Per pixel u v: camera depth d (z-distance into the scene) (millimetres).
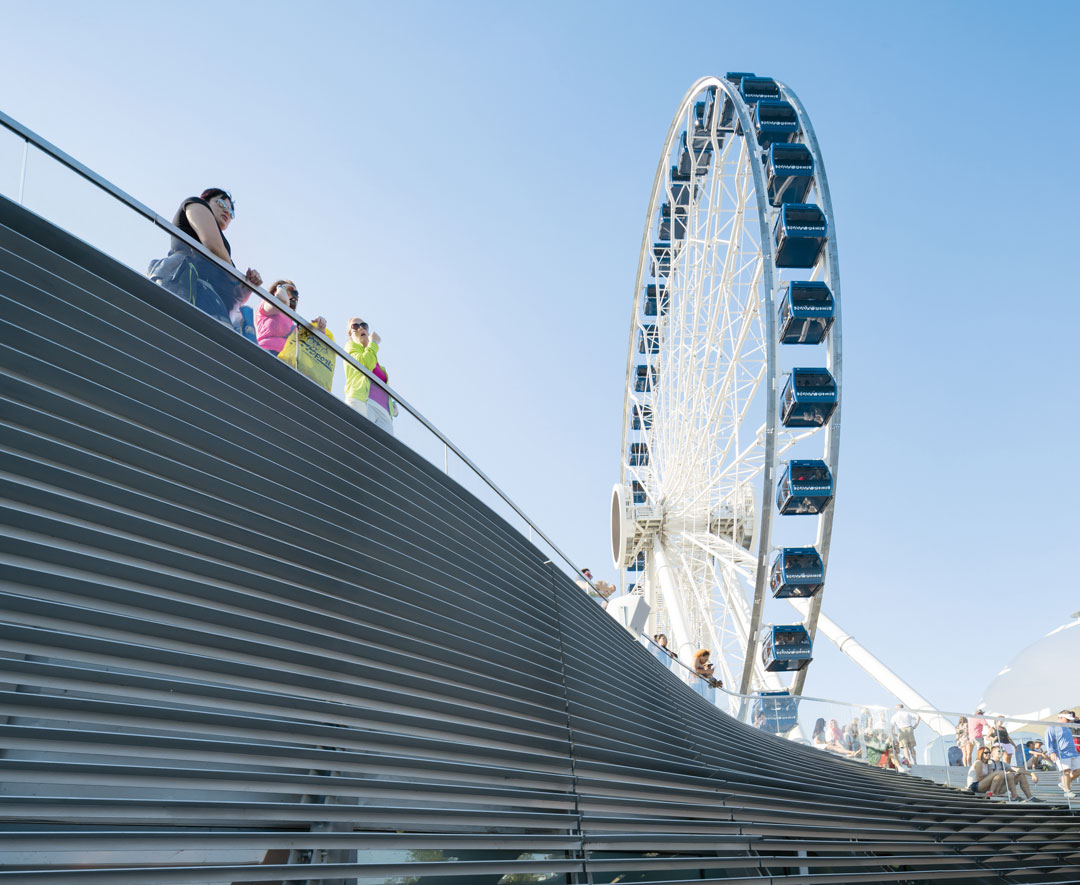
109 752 3727
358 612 5746
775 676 23938
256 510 5480
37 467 4156
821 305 22266
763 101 25250
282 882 4109
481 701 6398
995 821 12164
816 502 22500
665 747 8594
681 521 28422
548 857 5836
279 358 6555
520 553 9469
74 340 4730
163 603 4398
